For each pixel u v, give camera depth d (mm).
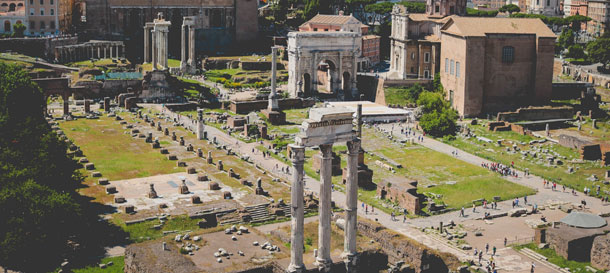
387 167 157375
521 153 169375
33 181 99125
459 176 153125
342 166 154250
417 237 119125
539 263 109562
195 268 88375
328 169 82688
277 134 183000
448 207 134000
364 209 132625
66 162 116250
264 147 170250
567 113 198750
